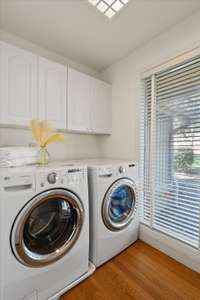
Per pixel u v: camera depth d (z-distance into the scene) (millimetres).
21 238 1030
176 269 1503
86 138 2562
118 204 1786
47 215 1257
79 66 2422
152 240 1861
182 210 1646
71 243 1291
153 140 1904
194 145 1560
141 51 2010
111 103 2463
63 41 1917
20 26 1671
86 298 1195
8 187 999
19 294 1035
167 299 1193
